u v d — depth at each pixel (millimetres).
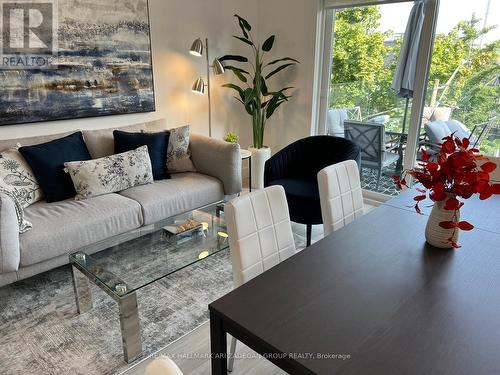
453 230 1357
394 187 3727
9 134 2762
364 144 3840
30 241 2090
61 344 1863
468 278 1194
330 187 1778
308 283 1161
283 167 3143
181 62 3674
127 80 3271
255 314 1018
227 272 2537
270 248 1508
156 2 3348
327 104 3996
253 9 4160
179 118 3805
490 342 914
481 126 3121
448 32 3090
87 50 2980
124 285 1745
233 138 3678
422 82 3264
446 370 830
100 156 2994
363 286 1146
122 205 2523
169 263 2014
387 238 1470
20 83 2715
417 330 955
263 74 4336
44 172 2555
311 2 3688
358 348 894
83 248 2133
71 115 3002
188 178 3098
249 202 1438
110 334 1938
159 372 618
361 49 3605
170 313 2109
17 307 2141
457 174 1269
